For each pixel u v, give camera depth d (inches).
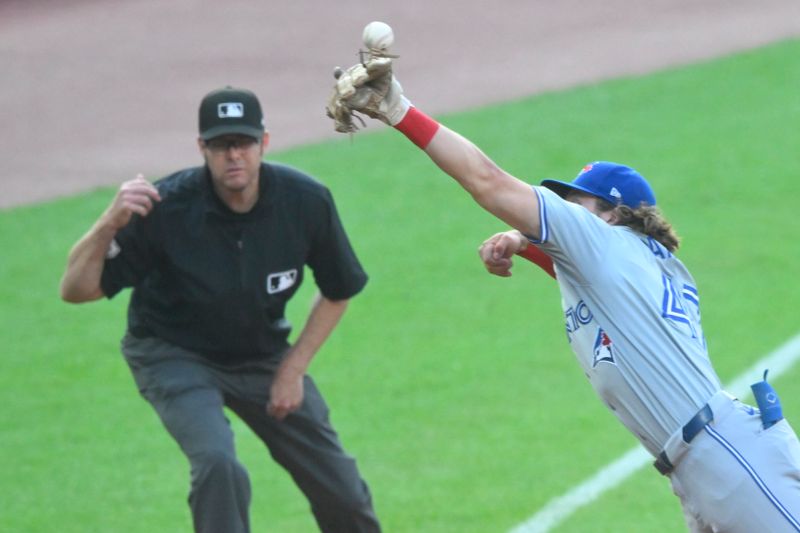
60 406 1266.0
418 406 1232.8
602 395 697.6
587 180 724.0
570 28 2849.4
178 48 2866.6
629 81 2428.6
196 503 792.9
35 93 2578.7
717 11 2918.3
